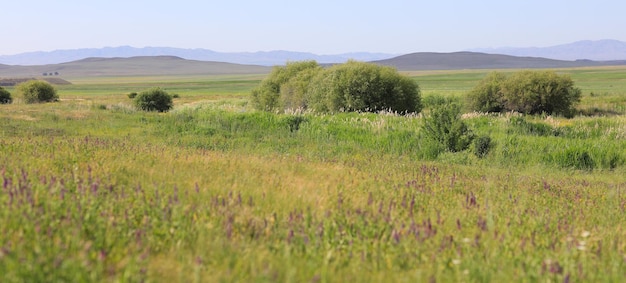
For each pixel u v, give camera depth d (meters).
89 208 6.25
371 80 34.25
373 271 5.41
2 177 7.77
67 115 30.50
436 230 6.80
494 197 10.20
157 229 5.98
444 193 10.38
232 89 133.12
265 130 26.25
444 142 21.42
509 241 6.48
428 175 13.16
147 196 7.75
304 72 41.75
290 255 5.58
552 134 26.66
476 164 19.05
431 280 4.87
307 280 4.96
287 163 13.66
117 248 5.32
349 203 8.51
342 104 34.69
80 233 5.48
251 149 19.88
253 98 45.47
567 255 5.89
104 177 9.06
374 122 25.86
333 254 5.77
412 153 21.09
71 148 13.56
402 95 34.81
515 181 13.81
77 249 5.04
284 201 8.35
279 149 20.50
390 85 34.91
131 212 6.57
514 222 7.81
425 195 9.80
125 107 41.22
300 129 26.31
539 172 17.61
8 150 12.30
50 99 59.75
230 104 57.72
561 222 8.12
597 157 20.09
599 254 6.38
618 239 7.11
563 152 20.17
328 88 35.41
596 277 5.50
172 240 5.77
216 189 8.86
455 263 5.42
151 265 5.13
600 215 9.31
